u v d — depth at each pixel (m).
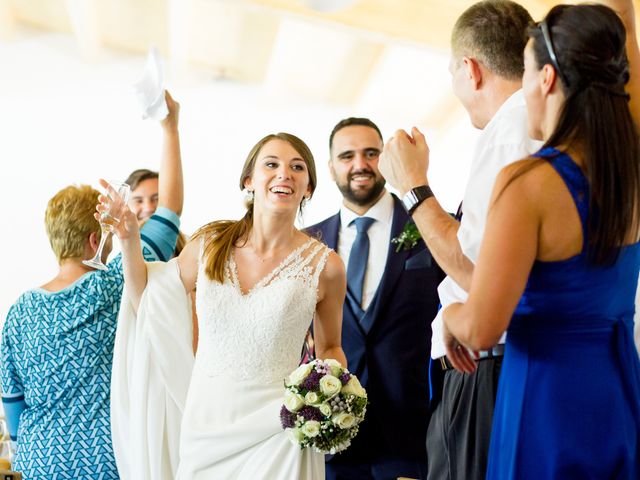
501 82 2.37
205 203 14.15
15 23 13.83
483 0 2.46
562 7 1.90
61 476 3.03
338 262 2.99
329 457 3.64
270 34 12.50
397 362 3.61
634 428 1.91
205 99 14.22
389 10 9.18
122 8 12.80
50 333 3.08
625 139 1.83
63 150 13.87
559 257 1.85
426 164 2.23
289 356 2.88
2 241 13.38
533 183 1.82
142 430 2.98
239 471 2.79
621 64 1.85
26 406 3.20
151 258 3.21
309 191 3.12
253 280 2.92
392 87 12.77
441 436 2.52
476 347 1.84
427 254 3.71
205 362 2.89
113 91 14.09
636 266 1.94
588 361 1.89
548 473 1.87
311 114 14.23
